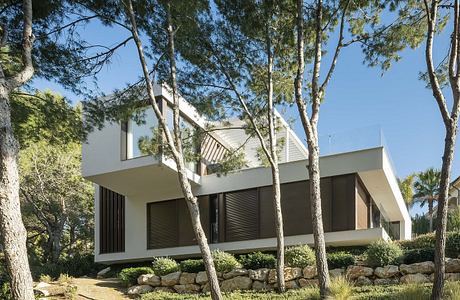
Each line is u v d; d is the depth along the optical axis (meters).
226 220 19.52
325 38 14.20
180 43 13.74
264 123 15.77
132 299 15.14
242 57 14.63
